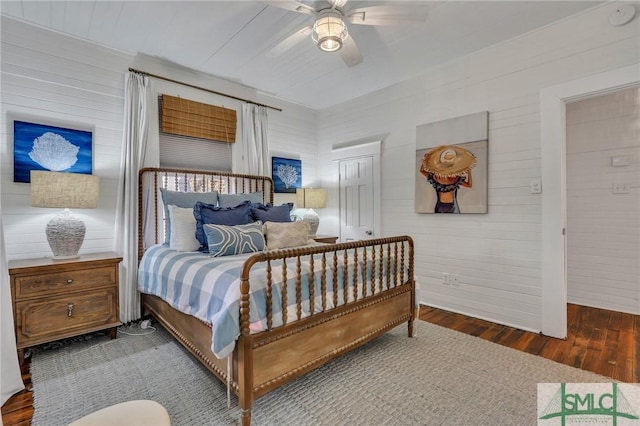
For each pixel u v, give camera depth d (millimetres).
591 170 3627
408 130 3789
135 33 2787
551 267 2703
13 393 1849
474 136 3168
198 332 1982
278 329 1703
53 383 1979
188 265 2209
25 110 2607
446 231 3439
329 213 4812
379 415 1694
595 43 2477
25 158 2594
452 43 2977
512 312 2953
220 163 3836
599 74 2455
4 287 1860
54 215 2719
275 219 3189
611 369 2146
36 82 2656
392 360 2293
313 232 4199
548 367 2176
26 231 2600
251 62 3363
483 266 3152
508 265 2973
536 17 2582
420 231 3674
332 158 4746
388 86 4000
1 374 1793
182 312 2150
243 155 3980
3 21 2518
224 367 1713
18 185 2568
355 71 3576
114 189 3033
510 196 2947
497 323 3035
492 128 3061
